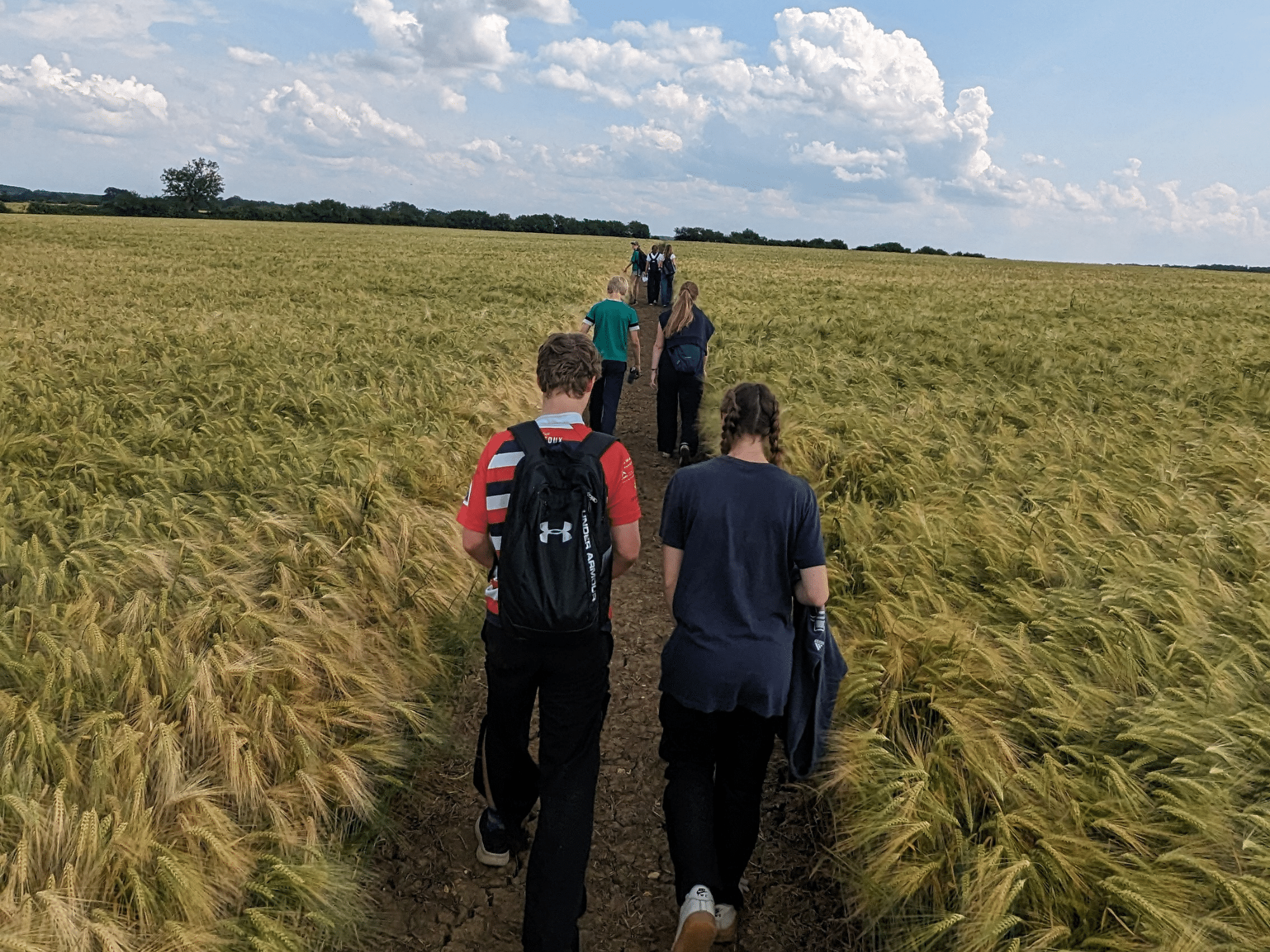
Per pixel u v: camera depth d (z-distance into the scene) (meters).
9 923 2.02
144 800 2.47
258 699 2.98
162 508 4.39
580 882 2.23
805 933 2.57
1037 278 36.09
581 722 2.34
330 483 5.26
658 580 5.39
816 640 2.33
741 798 2.41
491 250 43.53
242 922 2.30
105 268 23.17
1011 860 2.34
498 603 2.27
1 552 3.75
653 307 21.86
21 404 6.74
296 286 20.05
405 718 3.47
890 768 2.82
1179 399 8.07
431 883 2.77
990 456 6.02
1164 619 3.46
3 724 2.67
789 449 6.26
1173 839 2.36
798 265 41.28
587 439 2.34
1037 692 3.02
